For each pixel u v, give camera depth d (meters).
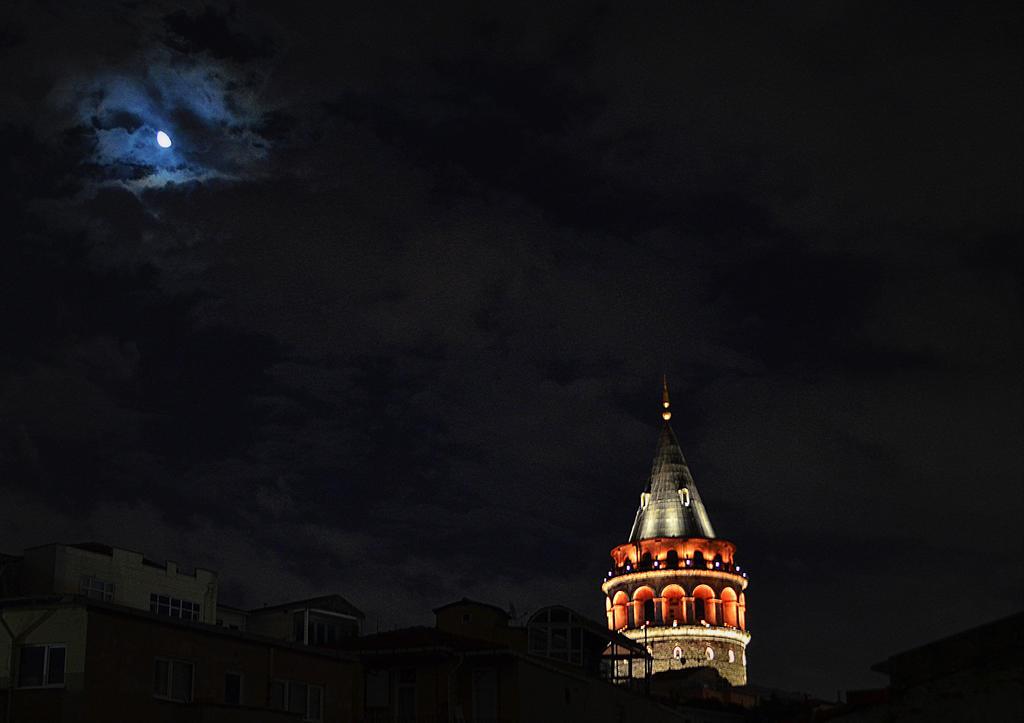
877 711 27.44
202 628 49.53
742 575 157.38
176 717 47.44
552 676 66.44
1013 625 25.66
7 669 44.97
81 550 74.38
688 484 162.12
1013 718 25.33
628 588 156.38
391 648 62.62
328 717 54.88
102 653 45.25
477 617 90.00
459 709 62.09
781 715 113.62
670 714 86.62
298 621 84.12
